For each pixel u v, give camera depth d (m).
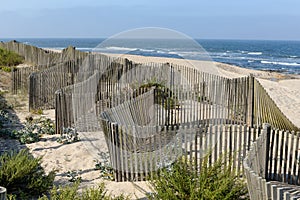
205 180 5.12
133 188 6.68
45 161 8.02
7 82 18.41
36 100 13.62
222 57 62.22
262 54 80.94
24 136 9.53
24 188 6.11
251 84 11.44
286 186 6.62
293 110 15.34
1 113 12.19
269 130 6.92
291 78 28.94
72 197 5.19
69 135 9.59
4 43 32.78
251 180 4.58
